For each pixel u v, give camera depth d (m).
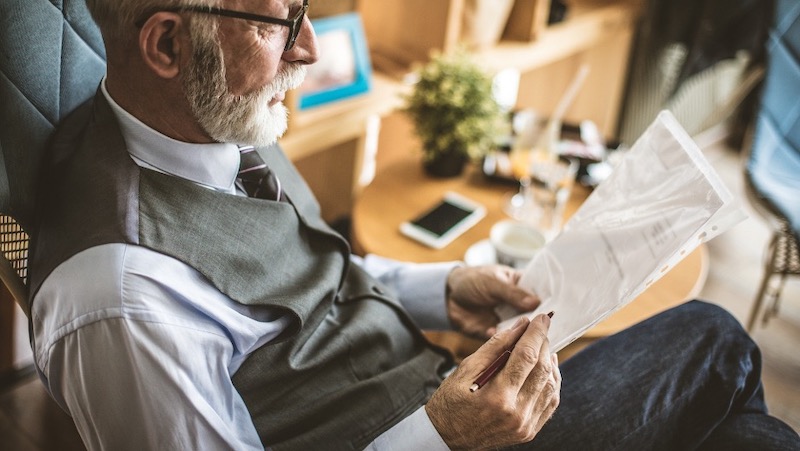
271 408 0.93
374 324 1.05
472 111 1.69
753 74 2.35
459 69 1.69
